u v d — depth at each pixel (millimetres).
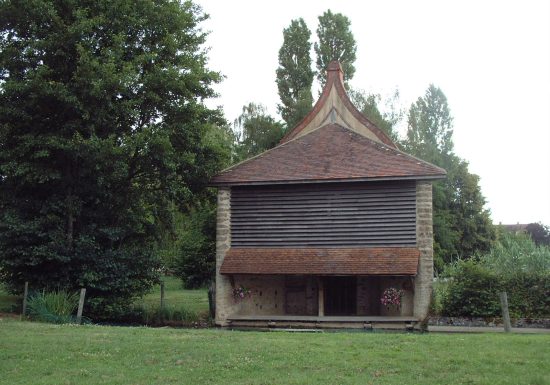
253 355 12117
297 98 48188
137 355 12156
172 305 27203
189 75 23203
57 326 16703
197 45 25281
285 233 23219
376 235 22219
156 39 23703
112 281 22109
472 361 11406
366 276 23281
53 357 11914
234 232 23750
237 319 22641
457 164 57438
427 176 21578
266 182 23078
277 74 51219
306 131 29422
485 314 19812
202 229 37656
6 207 22562
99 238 23016
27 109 21531
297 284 24844
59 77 22047
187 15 24203
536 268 20234
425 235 21703
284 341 13922
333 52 51781
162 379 10258
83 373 10641
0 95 21188
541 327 19109
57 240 21453
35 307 19906
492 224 58812
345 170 22734
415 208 21984
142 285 24156
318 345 13312
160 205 25672
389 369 10914
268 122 44250
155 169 23000
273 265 22375
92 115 21375
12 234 21219
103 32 22344
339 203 22781
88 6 22297
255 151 43188
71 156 21672
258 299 24234
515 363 11242
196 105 23156
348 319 21547
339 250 22406
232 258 23172
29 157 21281
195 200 26141
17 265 21391
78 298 21484
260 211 23609
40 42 20938
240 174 23844
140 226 24828
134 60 22266
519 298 19781
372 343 13586
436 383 9883
